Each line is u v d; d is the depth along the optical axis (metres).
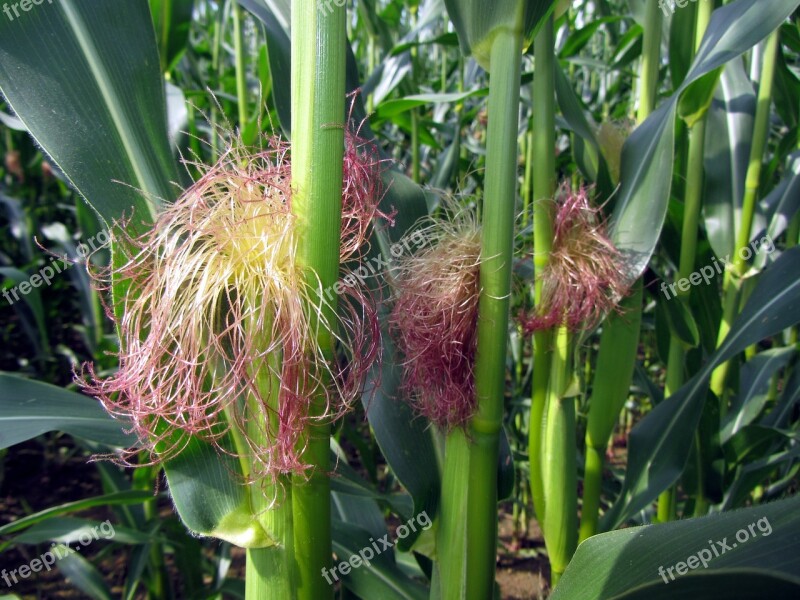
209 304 0.28
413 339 0.37
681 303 0.52
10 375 0.39
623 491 0.52
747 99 0.62
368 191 0.33
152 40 0.31
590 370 0.92
